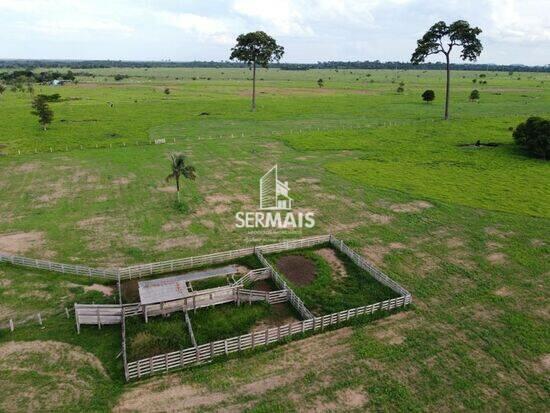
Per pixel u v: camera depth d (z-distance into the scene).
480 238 37.72
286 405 19.86
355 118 102.56
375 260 34.00
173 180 53.16
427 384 21.19
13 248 34.66
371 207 45.31
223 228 39.62
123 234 37.75
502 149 70.50
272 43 110.12
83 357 22.73
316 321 25.09
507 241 37.12
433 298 28.73
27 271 31.16
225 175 55.88
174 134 81.94
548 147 62.97
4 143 72.00
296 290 29.56
